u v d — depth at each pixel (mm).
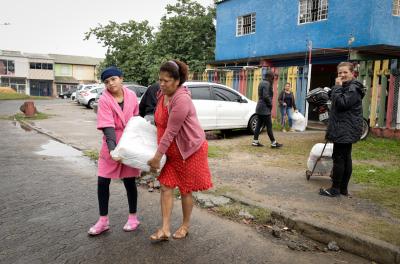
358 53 12000
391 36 13062
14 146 9531
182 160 3600
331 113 4941
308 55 13422
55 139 10875
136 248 3633
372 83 10477
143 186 5875
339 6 13625
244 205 4793
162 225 3898
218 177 6160
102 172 3832
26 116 17406
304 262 3457
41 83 62031
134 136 3611
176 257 3469
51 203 4953
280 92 13086
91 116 18875
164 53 23688
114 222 4309
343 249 3746
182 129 3527
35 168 7039
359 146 9156
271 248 3727
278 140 10164
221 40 20203
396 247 3453
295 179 6098
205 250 3631
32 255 3445
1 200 5055
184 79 3508
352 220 4223
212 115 10555
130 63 26875
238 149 8883
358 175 6301
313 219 4125
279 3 16234
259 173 6480
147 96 4887
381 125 10367
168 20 23172
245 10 18250
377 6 12586
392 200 5000
